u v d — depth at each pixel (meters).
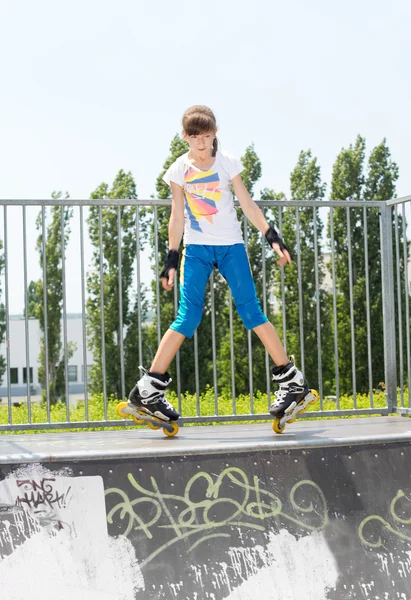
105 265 12.49
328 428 3.55
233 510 2.72
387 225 4.30
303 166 15.38
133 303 12.52
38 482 2.64
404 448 3.00
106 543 2.59
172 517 2.67
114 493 2.67
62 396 13.59
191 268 3.40
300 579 2.65
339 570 2.70
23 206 3.79
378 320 13.14
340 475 2.87
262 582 2.62
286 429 3.60
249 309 3.38
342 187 15.17
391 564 2.76
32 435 3.64
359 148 15.25
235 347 12.52
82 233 3.84
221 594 2.57
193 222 3.42
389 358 4.30
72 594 2.49
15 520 2.58
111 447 2.90
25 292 3.72
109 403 9.15
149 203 3.89
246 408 7.97
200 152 3.32
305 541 2.72
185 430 3.73
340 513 2.80
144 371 3.36
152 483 2.70
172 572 2.57
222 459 2.79
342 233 13.59
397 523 2.85
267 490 2.78
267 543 2.69
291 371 3.33
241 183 3.43
